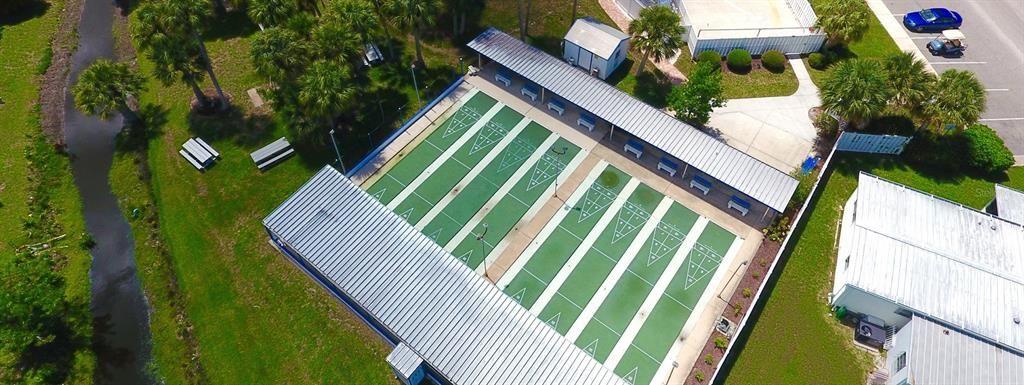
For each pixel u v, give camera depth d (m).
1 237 40.38
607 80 50.81
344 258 36.03
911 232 35.88
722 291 37.75
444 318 33.56
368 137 46.38
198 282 38.62
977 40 54.16
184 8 41.88
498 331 33.06
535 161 44.94
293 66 41.19
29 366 34.88
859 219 36.56
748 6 55.19
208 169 44.28
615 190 43.12
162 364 35.75
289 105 44.28
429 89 50.06
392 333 33.69
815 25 50.59
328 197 38.88
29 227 41.16
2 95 49.22
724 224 41.12
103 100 42.47
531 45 53.47
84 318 37.38
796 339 35.72
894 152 44.91
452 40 54.06
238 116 47.59
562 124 47.44
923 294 33.25
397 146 45.72
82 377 35.16
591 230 40.84
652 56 46.94
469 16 55.72
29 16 56.88
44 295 34.38
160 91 49.81
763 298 37.44
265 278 38.50
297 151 45.25
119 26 56.81
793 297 37.50
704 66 43.75
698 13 54.50
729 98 49.00
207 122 47.16
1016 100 49.12
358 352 35.41
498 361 31.97
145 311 37.97
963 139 43.78
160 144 46.09
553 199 42.62
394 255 36.16
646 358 35.09
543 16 56.16
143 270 39.66
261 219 41.34
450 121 47.56
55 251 40.31
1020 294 33.16
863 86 40.97
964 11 57.06
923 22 54.56
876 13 56.91
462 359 32.03
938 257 34.62
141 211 42.47
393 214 38.12
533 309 37.09
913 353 31.52
